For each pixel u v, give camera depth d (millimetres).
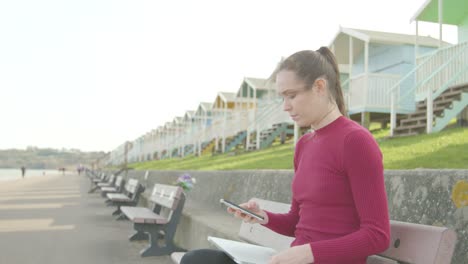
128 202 11938
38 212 12867
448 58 13938
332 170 2131
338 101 2352
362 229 1984
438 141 9047
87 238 8188
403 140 10672
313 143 2285
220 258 2664
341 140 2109
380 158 2062
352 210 2133
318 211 2195
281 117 22125
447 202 3002
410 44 17641
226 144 28609
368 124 15594
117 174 25469
